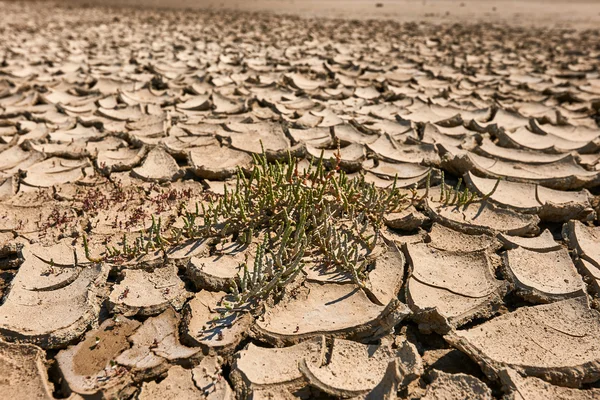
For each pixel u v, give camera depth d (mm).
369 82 903
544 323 308
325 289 336
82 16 2205
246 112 722
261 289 326
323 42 1396
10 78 920
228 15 2225
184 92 846
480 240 391
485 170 502
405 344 284
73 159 547
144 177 492
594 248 382
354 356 284
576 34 1645
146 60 1098
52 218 419
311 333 300
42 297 329
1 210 427
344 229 398
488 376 275
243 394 264
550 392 264
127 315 315
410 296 330
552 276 351
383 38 1494
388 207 426
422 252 375
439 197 459
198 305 322
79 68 1017
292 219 405
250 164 525
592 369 272
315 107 738
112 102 746
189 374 274
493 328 304
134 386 271
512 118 667
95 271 346
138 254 369
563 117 673
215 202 448
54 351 294
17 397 262
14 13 2369
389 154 552
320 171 430
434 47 1341
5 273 363
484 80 921
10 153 561
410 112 697
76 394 261
